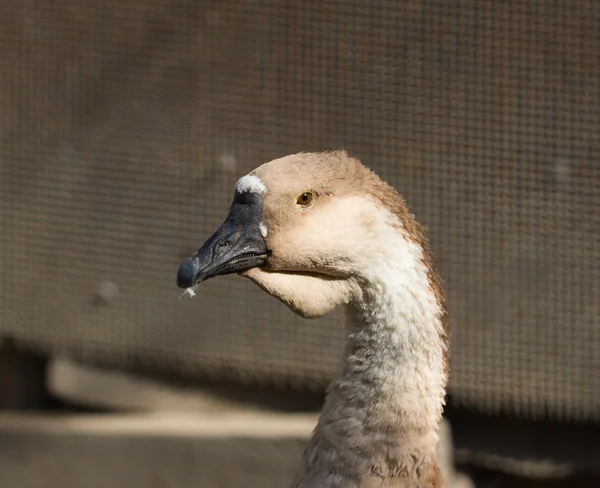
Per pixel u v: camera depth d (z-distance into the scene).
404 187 12.01
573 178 11.80
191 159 12.62
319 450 6.88
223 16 12.44
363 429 6.80
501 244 11.94
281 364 12.46
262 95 12.34
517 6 11.71
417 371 6.80
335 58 12.12
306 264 6.88
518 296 11.95
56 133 13.01
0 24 13.07
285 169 6.91
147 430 11.95
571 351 11.92
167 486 11.79
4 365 13.34
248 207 6.96
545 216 11.88
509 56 11.77
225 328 12.60
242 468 11.66
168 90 12.66
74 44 12.91
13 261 13.15
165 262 12.75
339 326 12.37
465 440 12.52
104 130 12.87
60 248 13.03
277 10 12.24
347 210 6.82
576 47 11.70
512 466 12.40
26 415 12.99
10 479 12.05
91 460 11.92
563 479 12.50
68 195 13.00
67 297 13.02
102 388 13.21
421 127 11.96
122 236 12.86
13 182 13.13
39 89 13.03
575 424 12.32
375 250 6.79
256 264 6.93
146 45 12.70
